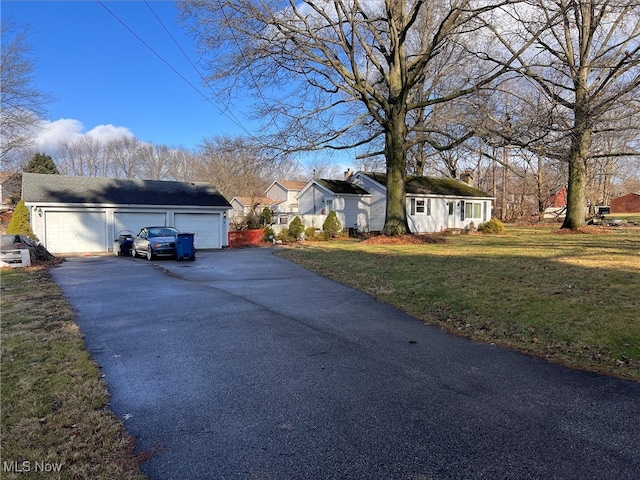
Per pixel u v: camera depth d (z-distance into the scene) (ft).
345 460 9.14
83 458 9.25
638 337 17.21
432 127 65.26
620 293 24.53
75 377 13.88
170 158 207.21
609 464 8.96
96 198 70.13
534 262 38.75
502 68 53.88
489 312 22.24
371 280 33.09
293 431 10.43
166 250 54.70
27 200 64.39
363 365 15.19
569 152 49.16
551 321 20.02
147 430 10.54
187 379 13.91
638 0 47.37
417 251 51.70
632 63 43.91
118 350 16.94
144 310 24.07
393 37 58.34
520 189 167.32
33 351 16.48
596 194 182.60
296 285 32.30
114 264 49.93
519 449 9.55
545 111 47.65
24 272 41.86
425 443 9.82
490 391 12.87
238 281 34.68
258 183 165.27
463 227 108.27
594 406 11.80
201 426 10.74
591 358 15.65
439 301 25.17
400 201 65.51
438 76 67.87
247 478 8.55
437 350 16.94
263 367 14.99
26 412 11.34
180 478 8.56
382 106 63.62
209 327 20.35
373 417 11.14
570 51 69.67
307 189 107.34
